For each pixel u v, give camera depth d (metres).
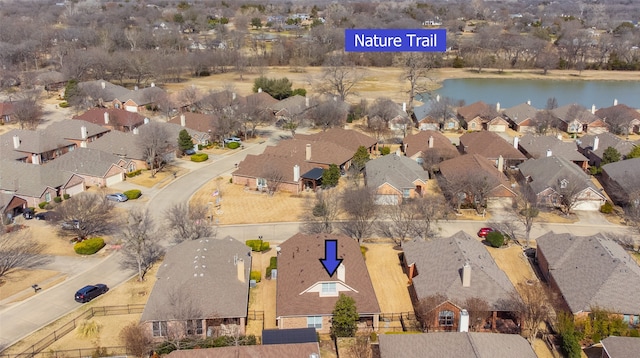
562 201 74.75
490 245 64.19
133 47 196.50
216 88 155.62
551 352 44.75
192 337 45.47
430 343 39.94
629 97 161.50
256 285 54.59
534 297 47.34
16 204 71.69
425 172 83.56
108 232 67.06
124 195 76.56
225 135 104.94
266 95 129.12
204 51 197.50
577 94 166.00
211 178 86.06
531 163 83.94
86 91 128.88
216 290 47.75
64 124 102.94
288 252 56.53
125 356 42.62
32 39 184.75
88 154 84.94
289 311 46.84
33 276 56.62
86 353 44.22
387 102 118.12
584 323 45.69
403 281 55.97
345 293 48.56
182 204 75.38
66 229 66.88
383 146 102.50
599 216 73.25
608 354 41.16
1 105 118.31
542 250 57.94
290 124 109.75
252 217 71.81
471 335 40.00
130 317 49.47
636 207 67.44
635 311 46.19
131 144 91.44
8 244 62.69
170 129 101.31
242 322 46.91
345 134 97.88
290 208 74.56
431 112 117.44
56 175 77.88
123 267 58.69
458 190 72.62
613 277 48.59
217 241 56.72
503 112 126.56
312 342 41.91
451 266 51.06
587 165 91.81
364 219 63.06
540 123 115.06
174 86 160.38
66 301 52.06
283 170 81.44
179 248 55.81
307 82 168.75
